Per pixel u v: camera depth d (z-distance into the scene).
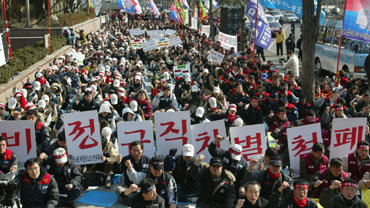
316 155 7.62
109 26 50.41
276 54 31.19
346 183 6.38
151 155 8.43
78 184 7.51
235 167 7.54
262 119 11.38
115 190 7.64
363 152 7.99
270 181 6.96
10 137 8.19
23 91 12.10
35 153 8.27
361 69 19.38
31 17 39.66
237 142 8.38
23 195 7.01
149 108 11.73
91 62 20.00
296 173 8.40
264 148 8.40
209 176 6.99
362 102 12.46
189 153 7.42
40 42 25.81
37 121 9.32
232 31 34.91
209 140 8.57
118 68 18.64
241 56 20.97
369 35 13.56
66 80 14.62
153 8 51.19
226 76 15.49
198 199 7.16
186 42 29.06
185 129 8.48
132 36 34.31
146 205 6.16
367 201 7.32
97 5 47.50
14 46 34.59
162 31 31.36
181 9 36.62
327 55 22.58
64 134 8.20
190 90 13.25
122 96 11.96
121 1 50.16
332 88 14.45
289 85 14.10
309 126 8.37
